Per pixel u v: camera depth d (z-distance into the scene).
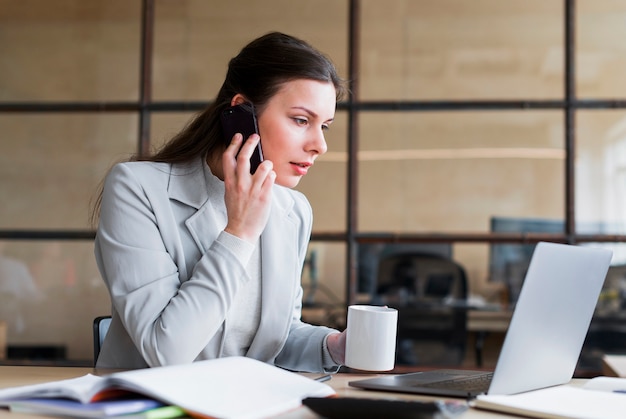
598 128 4.33
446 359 3.98
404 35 4.35
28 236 3.21
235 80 1.37
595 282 1.13
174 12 3.42
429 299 4.16
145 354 1.14
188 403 0.83
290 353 1.38
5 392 0.88
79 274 3.19
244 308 1.36
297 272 1.42
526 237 3.19
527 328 1.01
